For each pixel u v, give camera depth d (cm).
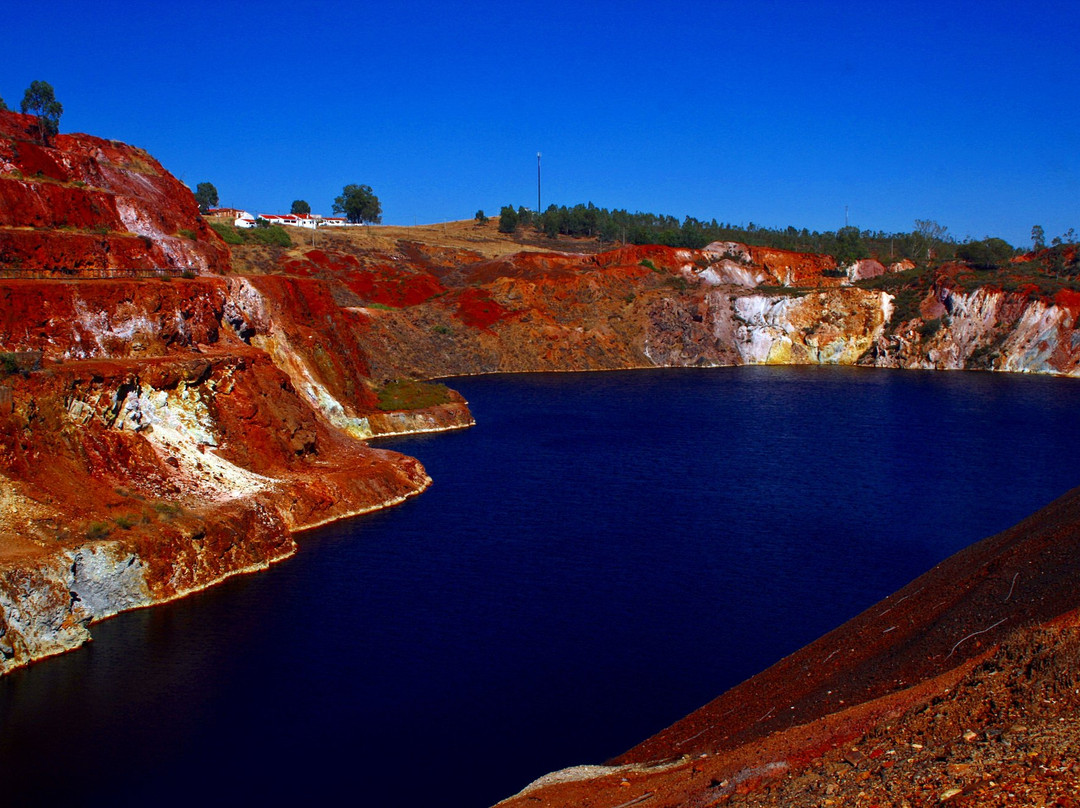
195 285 5491
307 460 5138
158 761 2355
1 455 3541
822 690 2253
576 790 1966
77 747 2430
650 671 2827
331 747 2408
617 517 4628
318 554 4100
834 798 1460
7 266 5081
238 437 4769
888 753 1583
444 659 2944
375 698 2683
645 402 8994
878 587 3534
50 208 5859
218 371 4875
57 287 4597
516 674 2823
